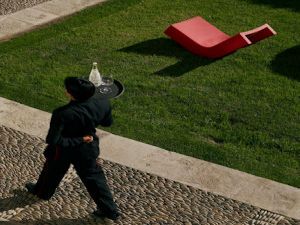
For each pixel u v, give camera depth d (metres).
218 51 20.45
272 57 21.02
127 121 17.33
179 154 15.98
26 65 20.08
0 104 17.78
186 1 25.28
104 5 24.83
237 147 16.47
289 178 15.26
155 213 13.66
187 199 14.23
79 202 13.86
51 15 23.88
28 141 16.16
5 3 24.70
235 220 13.62
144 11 24.33
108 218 13.28
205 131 17.11
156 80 19.48
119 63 20.42
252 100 18.58
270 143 16.64
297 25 23.45
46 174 13.10
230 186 14.84
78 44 21.64
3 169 14.86
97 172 12.84
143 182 14.75
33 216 13.32
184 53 21.12
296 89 19.17
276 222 13.70
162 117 17.67
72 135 12.17
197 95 18.75
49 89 18.75
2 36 22.09
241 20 23.81
